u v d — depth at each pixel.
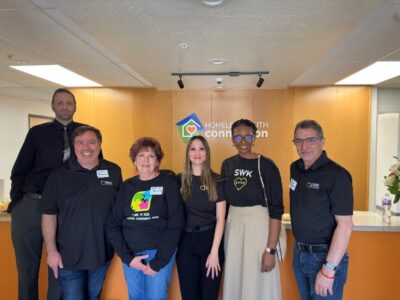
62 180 1.96
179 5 2.32
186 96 6.23
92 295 2.10
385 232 2.33
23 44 3.32
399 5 2.32
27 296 2.30
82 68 4.44
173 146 6.25
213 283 1.94
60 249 1.98
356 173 5.94
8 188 6.26
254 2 2.26
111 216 1.93
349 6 2.33
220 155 6.21
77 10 2.42
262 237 1.96
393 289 2.34
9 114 6.33
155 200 1.87
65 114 2.32
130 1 2.26
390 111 5.92
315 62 4.05
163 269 1.87
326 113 5.95
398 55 3.71
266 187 1.96
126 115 6.22
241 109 6.16
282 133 6.07
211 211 1.95
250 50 3.50
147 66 4.29
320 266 1.72
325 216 1.70
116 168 2.12
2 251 2.62
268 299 1.98
